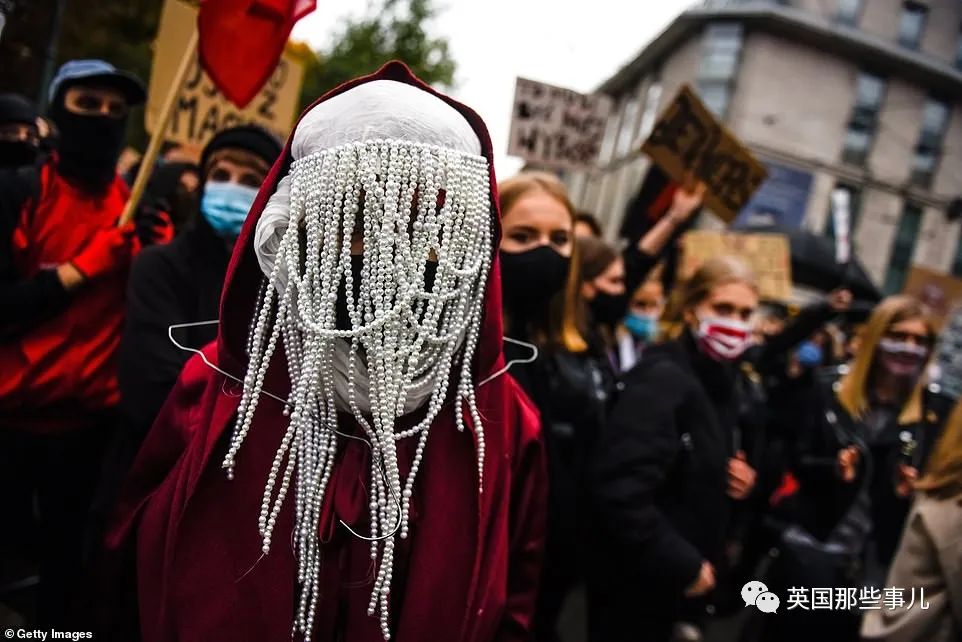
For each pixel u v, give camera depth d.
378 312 1.08
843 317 4.00
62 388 2.10
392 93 1.12
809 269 7.07
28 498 2.21
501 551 1.24
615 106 24.52
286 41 2.26
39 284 2.02
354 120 1.09
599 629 2.15
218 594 1.10
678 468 2.05
